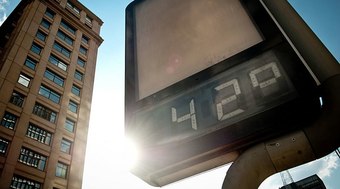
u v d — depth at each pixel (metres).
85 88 37.94
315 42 1.95
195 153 2.14
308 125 1.81
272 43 2.21
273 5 2.35
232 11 2.77
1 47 35.19
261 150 1.87
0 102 25.69
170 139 2.26
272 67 2.09
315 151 1.75
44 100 30.48
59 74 35.00
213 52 2.63
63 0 44.38
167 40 3.17
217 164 2.24
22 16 37.91
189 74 2.64
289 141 1.81
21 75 29.94
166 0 3.70
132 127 2.62
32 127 27.52
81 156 30.97
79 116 34.09
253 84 2.10
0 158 23.20
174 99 2.52
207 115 2.18
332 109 1.69
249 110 1.97
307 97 1.80
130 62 3.35
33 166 25.48
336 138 1.68
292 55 2.02
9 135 24.83
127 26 3.90
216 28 2.79
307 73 1.88
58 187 26.58
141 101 2.77
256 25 2.46
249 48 2.31
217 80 2.34
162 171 2.37
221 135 2.00
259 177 1.86
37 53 33.91
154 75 2.96
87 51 43.03
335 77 1.73
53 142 28.52
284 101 1.85
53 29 38.62
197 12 3.13
